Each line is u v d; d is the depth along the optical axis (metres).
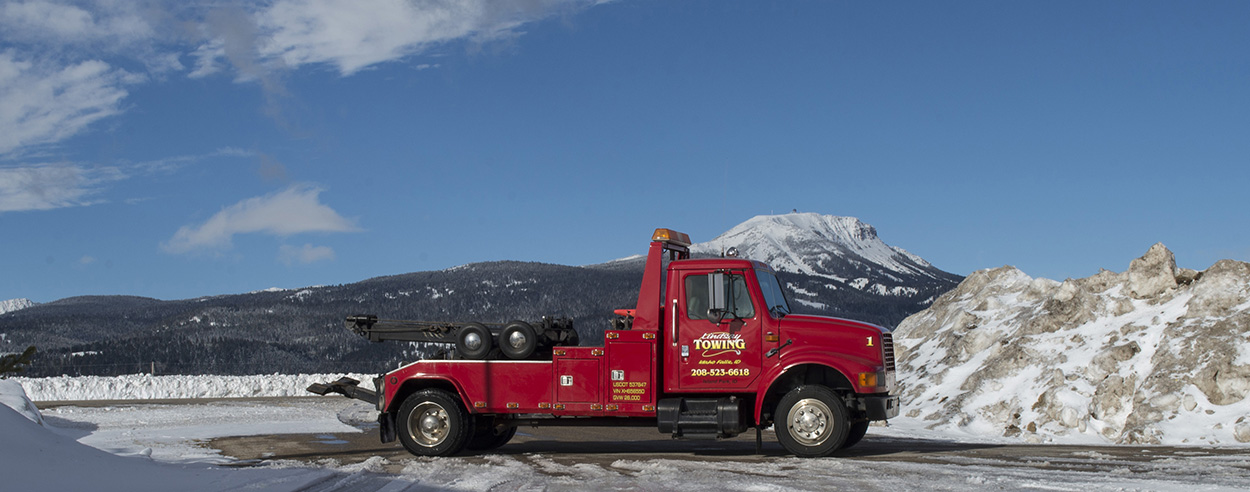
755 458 11.10
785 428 11.22
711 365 11.45
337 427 16.98
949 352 21.48
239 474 9.67
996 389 18.66
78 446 9.95
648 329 11.64
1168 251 19.73
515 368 11.80
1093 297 19.95
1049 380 17.86
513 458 11.43
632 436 15.56
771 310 11.57
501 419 12.07
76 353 105.50
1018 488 8.49
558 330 12.34
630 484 8.97
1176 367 16.50
